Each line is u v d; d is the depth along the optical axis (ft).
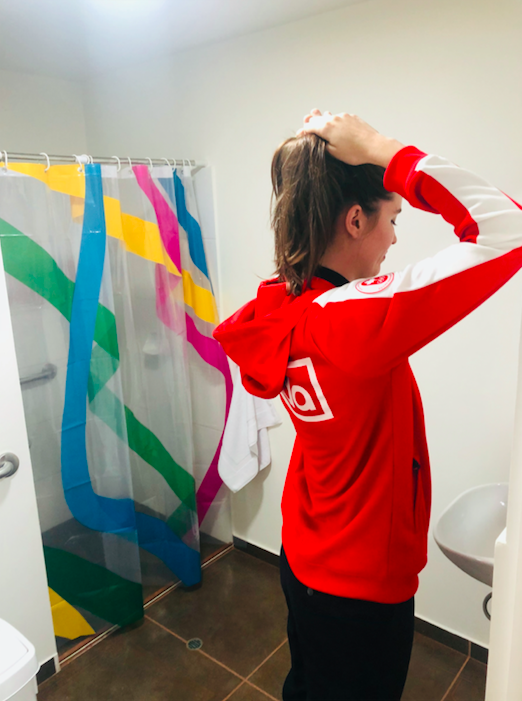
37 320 5.57
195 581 7.47
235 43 6.49
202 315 7.29
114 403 6.16
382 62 5.37
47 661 5.98
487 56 4.73
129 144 8.28
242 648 6.40
